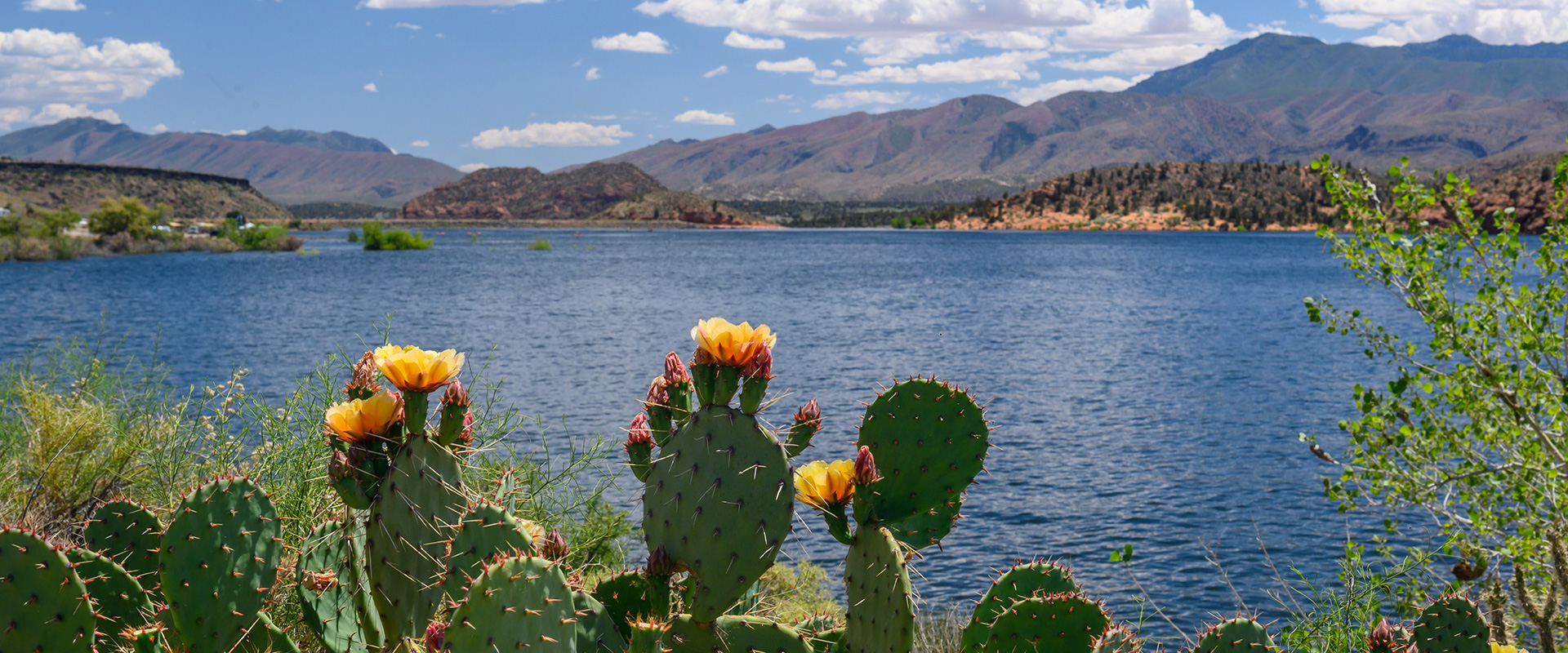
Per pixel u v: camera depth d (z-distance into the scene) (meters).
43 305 42.44
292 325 35.09
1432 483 6.24
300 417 4.27
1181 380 24.33
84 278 60.88
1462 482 6.21
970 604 8.91
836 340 32.25
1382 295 51.91
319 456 3.72
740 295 51.41
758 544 2.11
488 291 52.41
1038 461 15.45
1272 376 24.97
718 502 2.10
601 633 2.12
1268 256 98.31
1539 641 4.98
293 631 2.96
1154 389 22.86
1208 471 14.89
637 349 28.89
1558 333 5.84
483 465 4.12
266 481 3.76
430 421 2.70
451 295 50.09
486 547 2.09
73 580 2.16
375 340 30.23
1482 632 2.91
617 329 34.88
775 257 98.12
